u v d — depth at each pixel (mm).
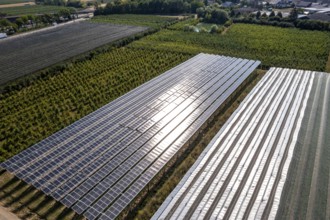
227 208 30000
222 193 32062
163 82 59656
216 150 39406
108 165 36219
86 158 37188
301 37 100188
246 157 37812
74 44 88625
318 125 45625
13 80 62469
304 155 38688
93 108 53625
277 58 79812
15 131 45969
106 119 45875
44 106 53406
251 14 129125
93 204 31141
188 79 61406
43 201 33562
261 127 44625
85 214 29922
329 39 97250
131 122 45344
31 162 35938
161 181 37469
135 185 33812
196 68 67625
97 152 38375
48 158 36781
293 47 89500
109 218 29750
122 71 70312
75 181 33594
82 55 78188
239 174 34750
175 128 44500
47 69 67000
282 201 31297
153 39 98312
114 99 57094
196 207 30297
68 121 49406
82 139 40781
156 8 145375
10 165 35188
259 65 74875
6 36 99625
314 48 88125
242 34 104875
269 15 129250
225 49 88812
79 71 69438
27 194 34375
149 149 39594
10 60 74938
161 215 29547
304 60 77875
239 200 31000
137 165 36656
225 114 52875
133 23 121750
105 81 64938
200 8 136875
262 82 61094
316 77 63750
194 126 45094
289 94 55531
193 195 31797
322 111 49656
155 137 42156
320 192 32906
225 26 117812
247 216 29078
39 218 31484
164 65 74438
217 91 56438
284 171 35312
